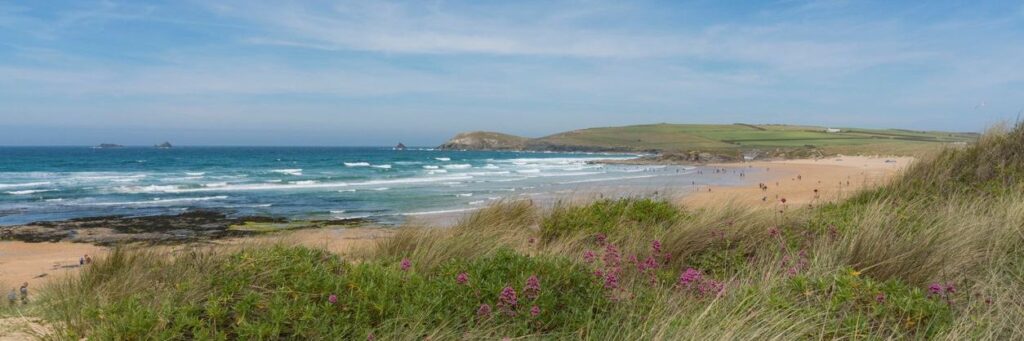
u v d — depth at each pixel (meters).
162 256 7.66
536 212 10.05
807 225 6.85
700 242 6.72
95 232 17.64
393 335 3.78
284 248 5.56
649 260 5.58
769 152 92.25
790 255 5.61
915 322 3.96
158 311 3.87
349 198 27.31
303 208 23.33
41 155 108.81
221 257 5.96
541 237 8.12
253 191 31.89
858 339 3.73
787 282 4.67
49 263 12.56
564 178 41.69
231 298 4.10
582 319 4.10
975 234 5.91
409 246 7.26
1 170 56.72
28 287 9.84
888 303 4.14
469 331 3.94
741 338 3.62
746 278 5.16
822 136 164.38
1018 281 4.79
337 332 3.75
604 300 4.45
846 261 5.35
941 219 6.57
